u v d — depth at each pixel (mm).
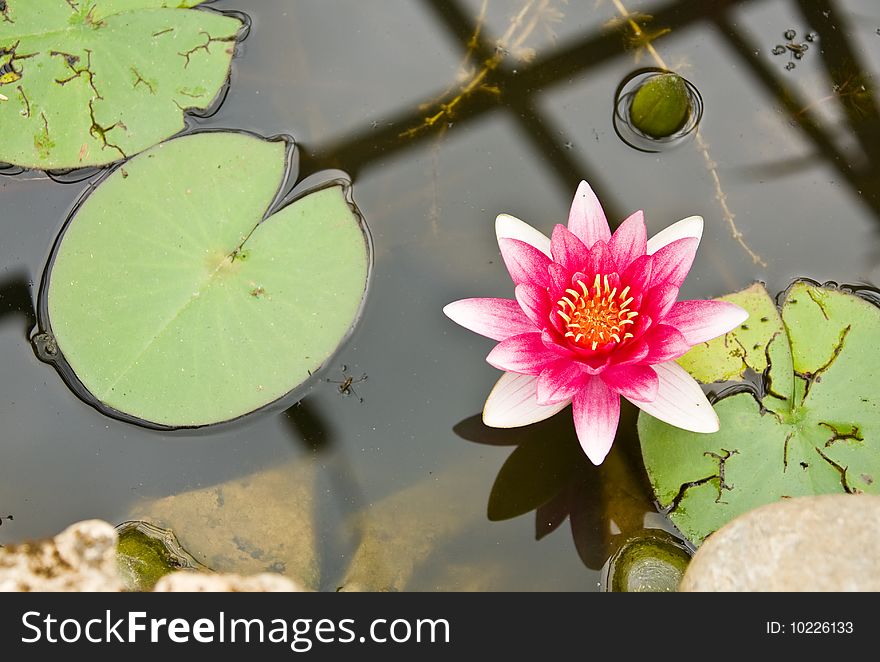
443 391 1092
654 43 1159
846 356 1076
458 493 1079
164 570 1057
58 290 1084
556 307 1055
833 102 1145
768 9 1165
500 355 1047
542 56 1157
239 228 1097
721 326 1051
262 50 1150
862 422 1064
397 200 1122
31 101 1111
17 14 1122
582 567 1066
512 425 1060
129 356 1073
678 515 1062
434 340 1099
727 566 1027
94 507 1070
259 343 1078
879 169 1130
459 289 1106
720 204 1123
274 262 1090
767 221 1119
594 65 1154
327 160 1127
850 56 1154
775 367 1075
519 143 1136
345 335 1086
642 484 1076
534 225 1120
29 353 1086
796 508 1026
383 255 1112
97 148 1108
